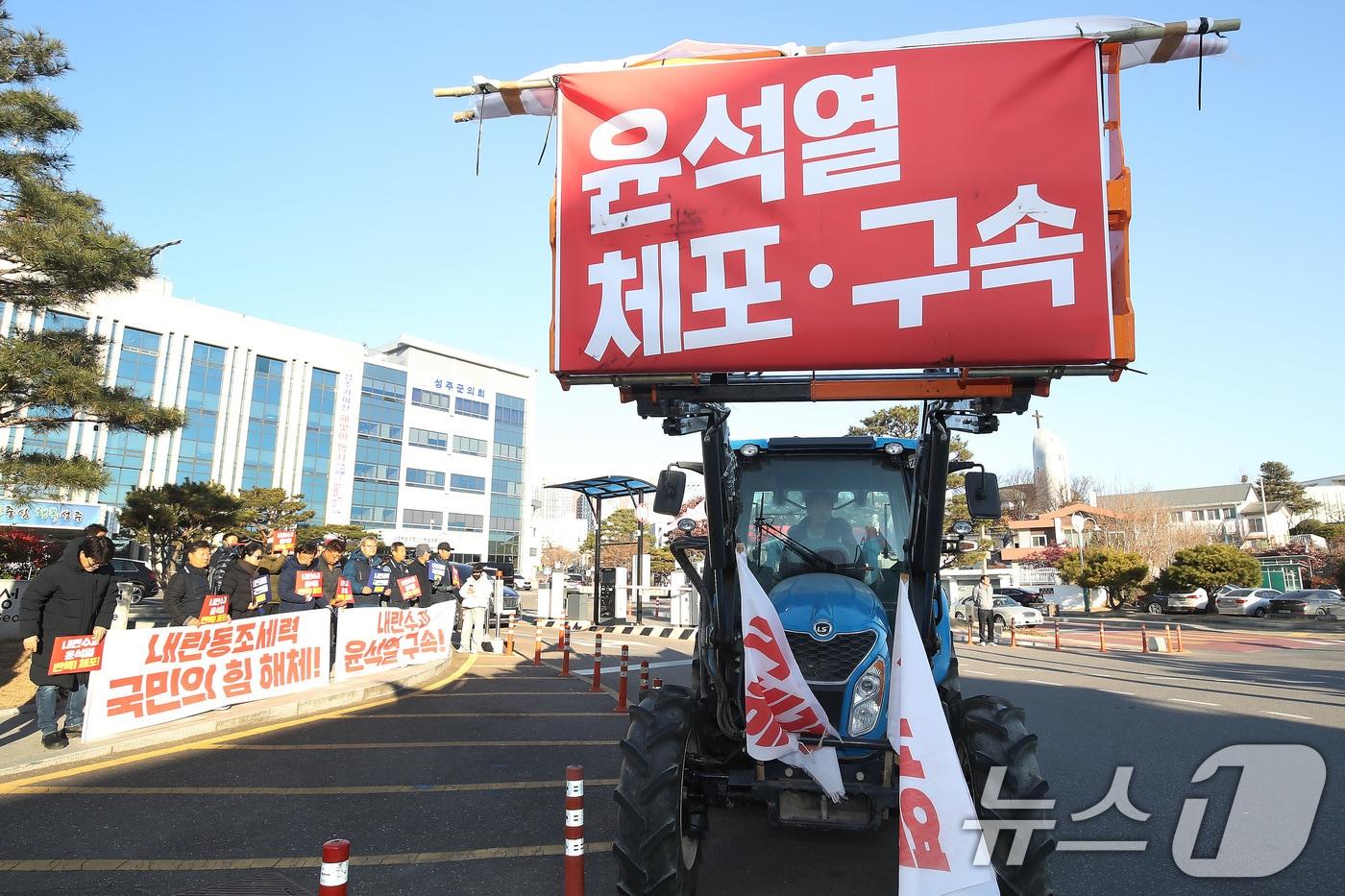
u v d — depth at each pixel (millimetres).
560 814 5520
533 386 73875
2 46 11438
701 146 4055
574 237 4121
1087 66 3842
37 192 11031
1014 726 3920
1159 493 84188
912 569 4398
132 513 24344
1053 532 61844
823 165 3938
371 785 6129
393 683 10508
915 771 3254
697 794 4000
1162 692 12203
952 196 3820
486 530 67812
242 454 50562
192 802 5570
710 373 3979
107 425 12469
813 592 4160
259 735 7715
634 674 12828
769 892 4328
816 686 3828
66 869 4332
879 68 3969
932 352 3756
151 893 4047
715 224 3990
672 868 3592
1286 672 15258
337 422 56375
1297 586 44438
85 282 11453
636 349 3982
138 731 7324
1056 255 3723
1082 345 3650
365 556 14164
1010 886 3492
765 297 3900
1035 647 21438
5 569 15492
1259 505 75875
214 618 8383
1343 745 8055
